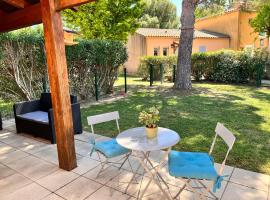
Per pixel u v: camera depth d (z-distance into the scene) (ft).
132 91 32.86
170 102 24.71
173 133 9.08
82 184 9.80
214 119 18.17
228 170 10.38
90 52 27.53
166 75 43.68
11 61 21.79
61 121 10.61
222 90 31.17
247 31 61.72
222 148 12.86
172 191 9.04
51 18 9.90
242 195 8.59
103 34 41.11
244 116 18.74
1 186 9.87
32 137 15.78
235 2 38.50
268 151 12.30
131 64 66.54
